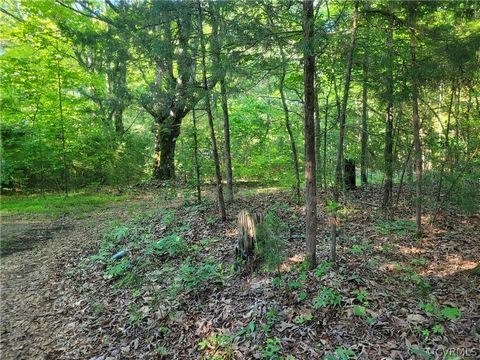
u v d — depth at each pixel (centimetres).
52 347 463
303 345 371
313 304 427
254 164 1510
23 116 1377
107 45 800
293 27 538
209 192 1300
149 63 855
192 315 469
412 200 864
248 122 1566
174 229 807
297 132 1444
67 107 1440
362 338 366
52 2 1297
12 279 671
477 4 580
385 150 771
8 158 1340
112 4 1012
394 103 715
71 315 530
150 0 725
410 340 352
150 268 612
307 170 509
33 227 1006
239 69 577
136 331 462
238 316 441
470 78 663
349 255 573
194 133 895
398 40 673
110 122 1523
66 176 1416
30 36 1375
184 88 790
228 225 794
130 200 1317
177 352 410
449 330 361
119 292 561
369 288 448
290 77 967
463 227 711
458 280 478
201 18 680
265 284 496
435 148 782
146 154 1648
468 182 731
